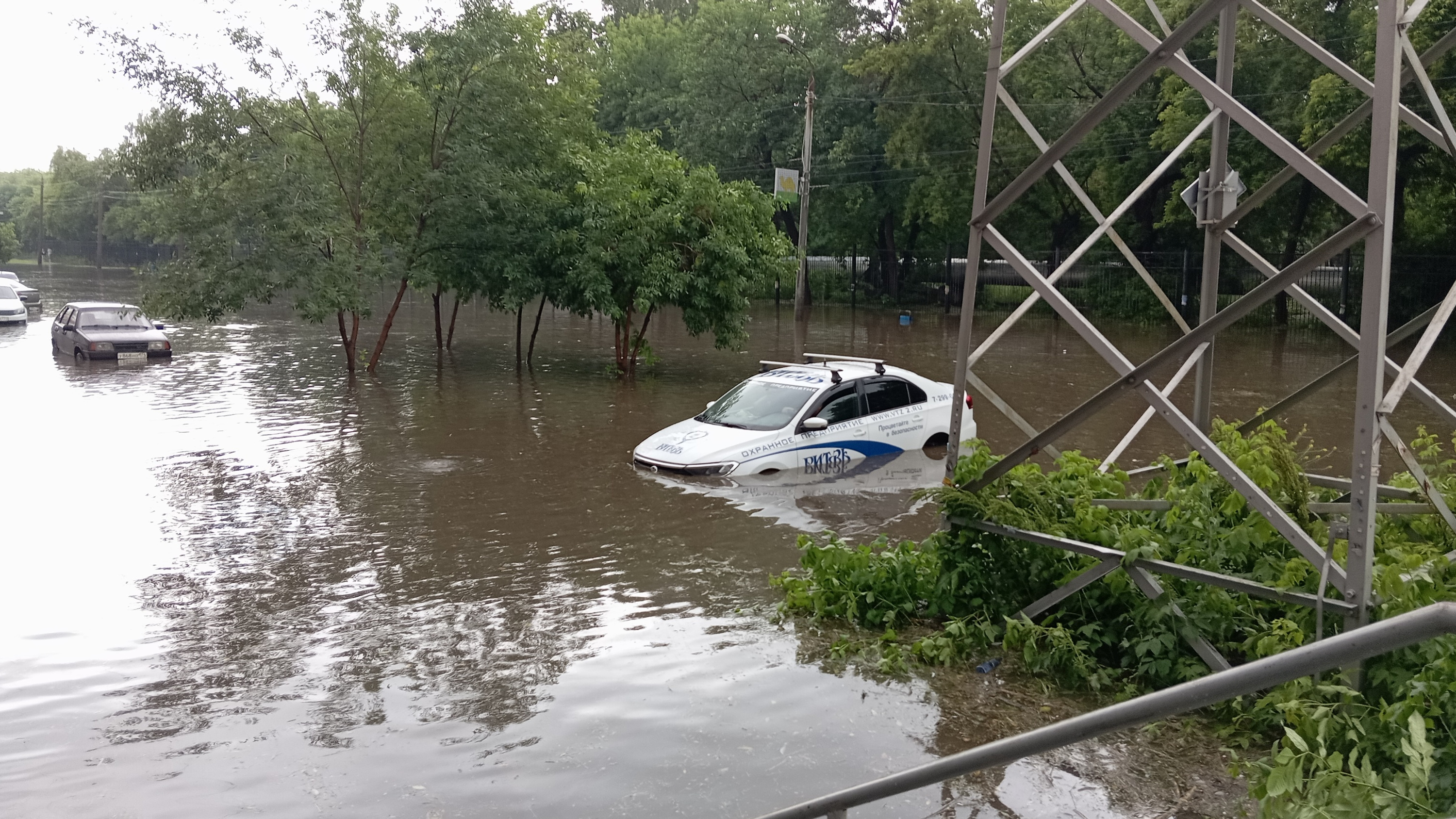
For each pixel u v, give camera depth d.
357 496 10.28
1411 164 28.97
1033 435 6.23
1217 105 5.32
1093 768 4.69
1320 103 27.06
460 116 19.58
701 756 4.88
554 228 20.36
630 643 6.41
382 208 20.09
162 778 4.71
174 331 29.55
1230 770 4.23
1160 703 1.96
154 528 9.10
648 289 18.91
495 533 8.95
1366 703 4.29
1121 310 39.34
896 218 46.31
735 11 47.22
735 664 6.06
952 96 39.16
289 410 15.75
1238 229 34.97
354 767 4.80
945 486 6.48
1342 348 26.41
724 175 47.50
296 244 18.27
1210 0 5.00
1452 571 4.95
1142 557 5.49
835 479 11.16
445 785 4.62
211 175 18.16
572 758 4.88
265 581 7.66
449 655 6.22
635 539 8.79
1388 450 12.70
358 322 20.22
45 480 10.98
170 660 6.15
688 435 11.79
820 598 6.86
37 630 6.63
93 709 5.48
